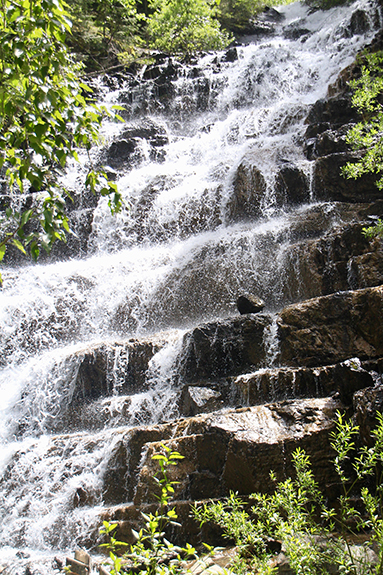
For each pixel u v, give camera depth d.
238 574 3.14
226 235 9.35
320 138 9.98
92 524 5.31
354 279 7.06
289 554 2.98
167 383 7.18
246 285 8.36
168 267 9.48
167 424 5.76
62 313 9.71
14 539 5.92
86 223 12.22
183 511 4.59
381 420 3.51
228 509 4.38
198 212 10.88
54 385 7.98
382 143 6.34
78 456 6.33
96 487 5.95
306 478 3.44
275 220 9.30
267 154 10.48
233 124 13.70
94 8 20.34
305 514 3.32
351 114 10.88
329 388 5.45
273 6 25.73
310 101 13.77
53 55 3.50
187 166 12.84
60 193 3.55
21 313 9.74
